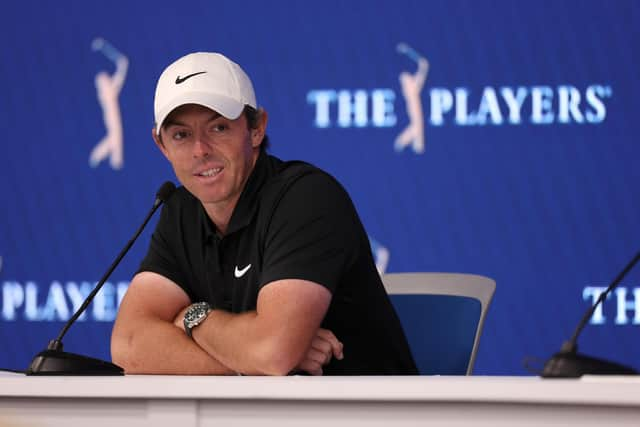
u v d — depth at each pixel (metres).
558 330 11.68
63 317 12.16
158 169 12.19
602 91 11.66
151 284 6.85
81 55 12.30
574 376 4.26
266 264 6.12
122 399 4.34
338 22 11.98
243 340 5.79
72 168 12.27
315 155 11.99
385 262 11.89
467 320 7.32
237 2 12.13
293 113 12.03
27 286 12.25
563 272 11.68
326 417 4.10
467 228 11.79
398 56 11.89
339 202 6.35
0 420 4.47
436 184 11.83
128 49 12.24
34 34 12.34
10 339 12.20
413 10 11.88
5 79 12.36
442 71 11.83
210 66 6.46
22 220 12.29
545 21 11.71
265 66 12.09
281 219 6.21
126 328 6.46
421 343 7.38
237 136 6.43
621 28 11.62
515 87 11.76
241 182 6.50
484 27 11.78
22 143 12.32
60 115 12.30
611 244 11.62
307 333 5.80
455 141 11.80
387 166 11.89
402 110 11.88
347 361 6.53
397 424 4.01
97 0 12.27
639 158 11.59
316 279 5.96
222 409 4.21
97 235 12.21
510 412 3.88
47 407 4.43
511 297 11.74
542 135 11.71
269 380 4.19
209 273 6.72
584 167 11.67
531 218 11.72
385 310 6.67
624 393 3.70
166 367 6.12
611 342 11.59
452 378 4.27
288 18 12.05
